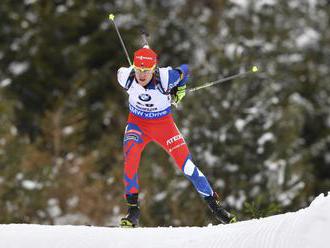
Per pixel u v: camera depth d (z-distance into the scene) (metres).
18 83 67.12
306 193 46.66
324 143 68.81
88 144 63.81
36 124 65.56
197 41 69.31
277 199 42.56
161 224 45.12
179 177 46.38
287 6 64.62
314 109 69.94
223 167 47.41
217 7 70.69
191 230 16.75
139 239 16.16
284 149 49.50
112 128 65.44
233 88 50.81
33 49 67.88
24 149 54.53
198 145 48.66
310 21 69.94
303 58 68.25
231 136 48.34
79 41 69.38
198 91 50.78
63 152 58.38
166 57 69.62
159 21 70.00
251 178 46.53
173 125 21.14
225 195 46.19
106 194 52.84
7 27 68.19
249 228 15.63
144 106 20.62
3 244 16.69
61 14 68.69
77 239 16.50
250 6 62.25
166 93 20.31
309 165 57.16
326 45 71.31
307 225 13.46
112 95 68.25
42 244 16.50
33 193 50.34
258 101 50.06
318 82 70.62
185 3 72.94
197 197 44.81
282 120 50.75
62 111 61.69
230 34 61.38
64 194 52.84
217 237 15.67
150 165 48.25
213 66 53.34
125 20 69.56
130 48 69.31
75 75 67.94
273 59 59.22
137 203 21.06
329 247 12.81
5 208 48.91
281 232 14.41
